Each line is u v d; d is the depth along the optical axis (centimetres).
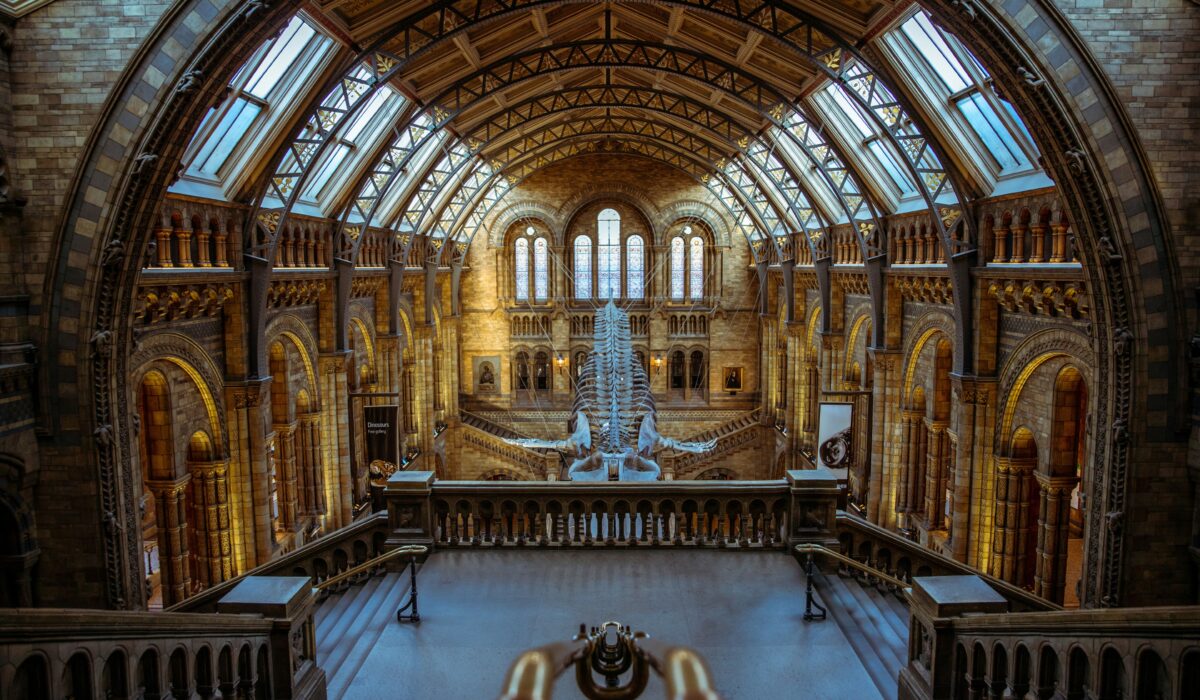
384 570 1364
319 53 1919
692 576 1295
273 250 2184
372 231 3253
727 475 4934
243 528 2169
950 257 2197
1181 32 1337
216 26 1344
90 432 1380
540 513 1420
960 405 2234
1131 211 1364
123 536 1437
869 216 2980
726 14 2083
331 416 2834
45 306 1354
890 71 2027
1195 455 1378
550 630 1110
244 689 824
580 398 4253
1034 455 2147
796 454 4272
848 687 970
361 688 970
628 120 4434
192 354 1958
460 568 1334
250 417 2159
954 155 2102
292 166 2291
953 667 851
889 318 2862
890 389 2892
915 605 908
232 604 866
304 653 927
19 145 1341
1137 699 611
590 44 2684
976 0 1351
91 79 1340
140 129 1346
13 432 1319
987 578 1347
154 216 1423
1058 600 2022
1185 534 1413
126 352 1445
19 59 1334
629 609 1175
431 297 4166
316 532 2748
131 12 1335
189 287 1870
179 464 1938
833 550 1337
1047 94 1358
